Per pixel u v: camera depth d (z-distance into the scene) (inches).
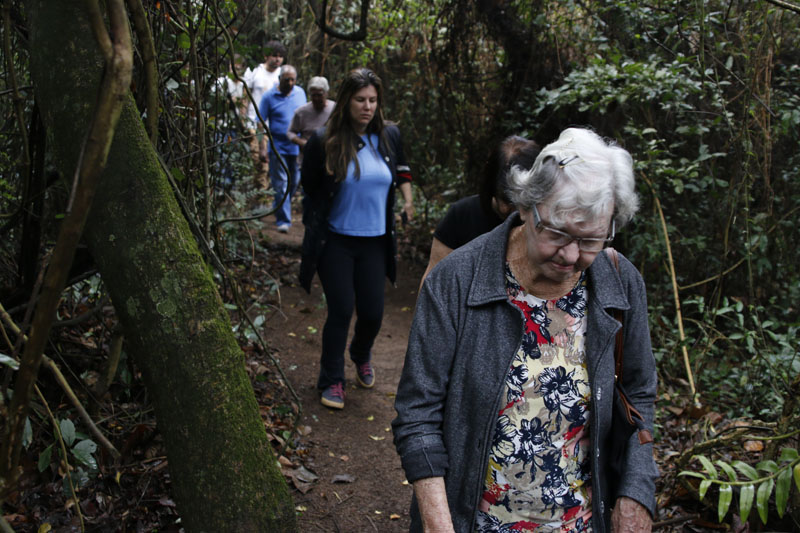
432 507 59.4
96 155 39.0
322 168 145.3
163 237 55.6
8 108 109.4
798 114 152.6
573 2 197.3
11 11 84.7
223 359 57.3
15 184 114.5
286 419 141.3
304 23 366.6
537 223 57.7
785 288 177.5
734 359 166.4
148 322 55.2
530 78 218.4
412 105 305.6
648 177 169.5
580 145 57.3
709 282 183.9
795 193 173.0
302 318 206.8
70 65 54.3
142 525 96.6
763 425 106.3
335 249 147.5
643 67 167.9
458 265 63.9
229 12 109.2
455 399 62.4
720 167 179.0
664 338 170.4
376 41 310.3
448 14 234.1
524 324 61.6
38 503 94.3
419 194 309.3
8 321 59.2
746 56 160.6
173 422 56.2
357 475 126.6
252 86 290.7
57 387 111.1
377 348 193.0
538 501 62.2
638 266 181.2
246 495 56.9
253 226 232.4
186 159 101.5
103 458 105.0
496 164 96.0
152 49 65.5
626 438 63.6
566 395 62.1
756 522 97.4
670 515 104.8
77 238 40.1
